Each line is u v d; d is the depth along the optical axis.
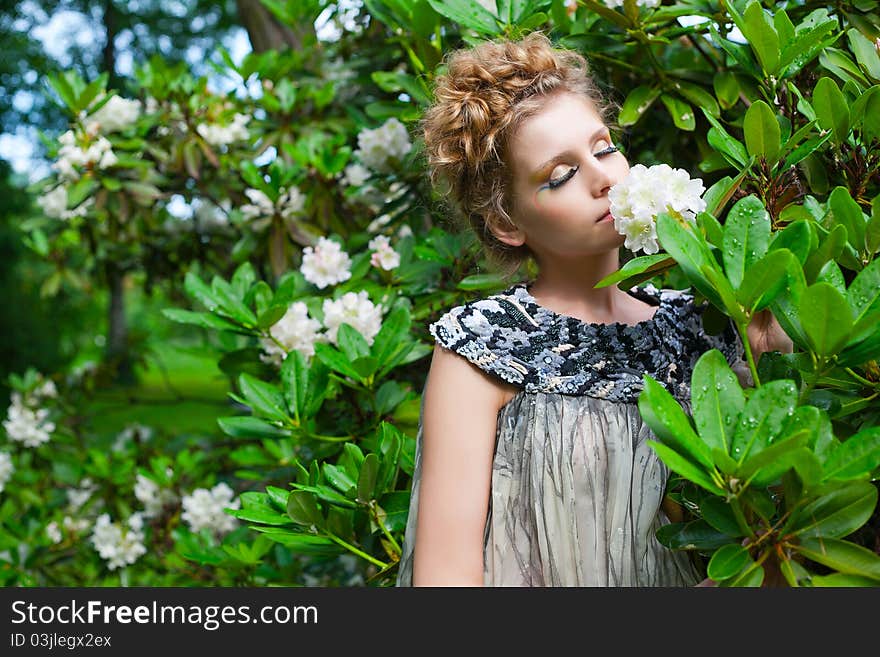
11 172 10.33
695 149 1.66
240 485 2.71
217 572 2.40
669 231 0.86
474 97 1.12
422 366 1.91
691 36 1.46
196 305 3.25
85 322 10.73
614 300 1.17
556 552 1.05
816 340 0.83
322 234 2.35
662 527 0.98
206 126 2.64
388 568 1.29
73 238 3.31
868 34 1.37
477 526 1.04
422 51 1.63
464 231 1.46
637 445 1.07
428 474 1.06
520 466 1.07
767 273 0.83
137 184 2.55
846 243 0.92
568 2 1.69
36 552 2.75
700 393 0.84
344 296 1.69
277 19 2.92
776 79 1.19
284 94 2.59
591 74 1.47
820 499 0.80
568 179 1.07
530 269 1.48
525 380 1.07
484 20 1.46
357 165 2.26
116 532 2.67
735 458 0.81
